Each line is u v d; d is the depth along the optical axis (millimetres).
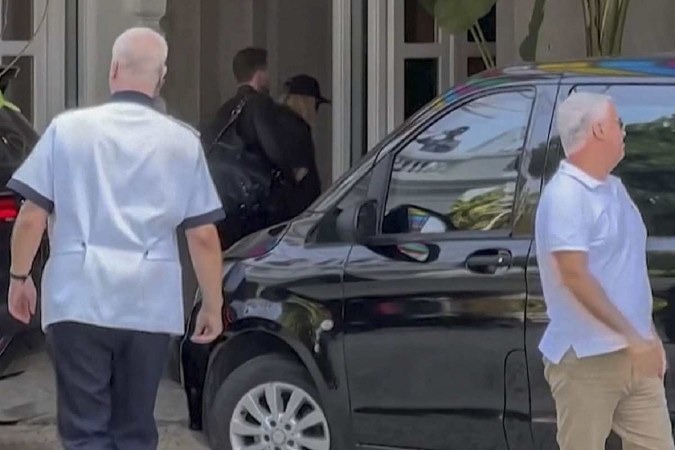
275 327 15805
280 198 23672
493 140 14820
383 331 15094
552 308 12570
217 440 16516
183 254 19141
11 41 25969
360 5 27125
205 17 31391
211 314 13664
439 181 15102
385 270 15125
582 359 12383
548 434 14258
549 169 14383
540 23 22391
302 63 29281
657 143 14008
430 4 22438
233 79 31516
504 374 14422
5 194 18562
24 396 21000
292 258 15883
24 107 26031
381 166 15469
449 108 15172
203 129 25922
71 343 13094
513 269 14328
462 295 14609
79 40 25922
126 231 13016
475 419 14641
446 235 14906
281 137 23781
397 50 26938
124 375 13336
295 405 16078
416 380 14945
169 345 13781
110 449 13359
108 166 13031
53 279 13125
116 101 13227
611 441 13922
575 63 14875
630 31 24344
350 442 15539
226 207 23031
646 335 12492
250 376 16266
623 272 12422
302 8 29141
